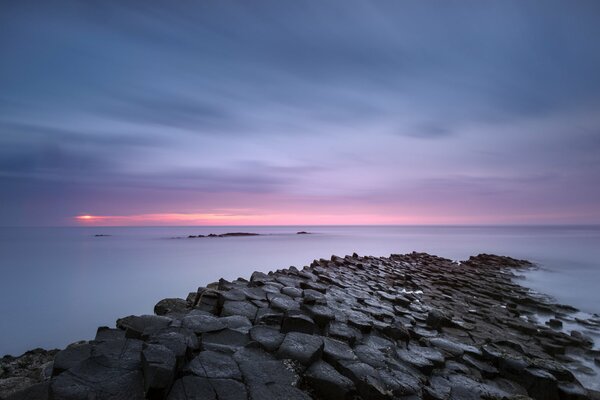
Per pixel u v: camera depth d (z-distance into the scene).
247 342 7.85
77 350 6.39
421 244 85.25
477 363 9.76
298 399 5.75
